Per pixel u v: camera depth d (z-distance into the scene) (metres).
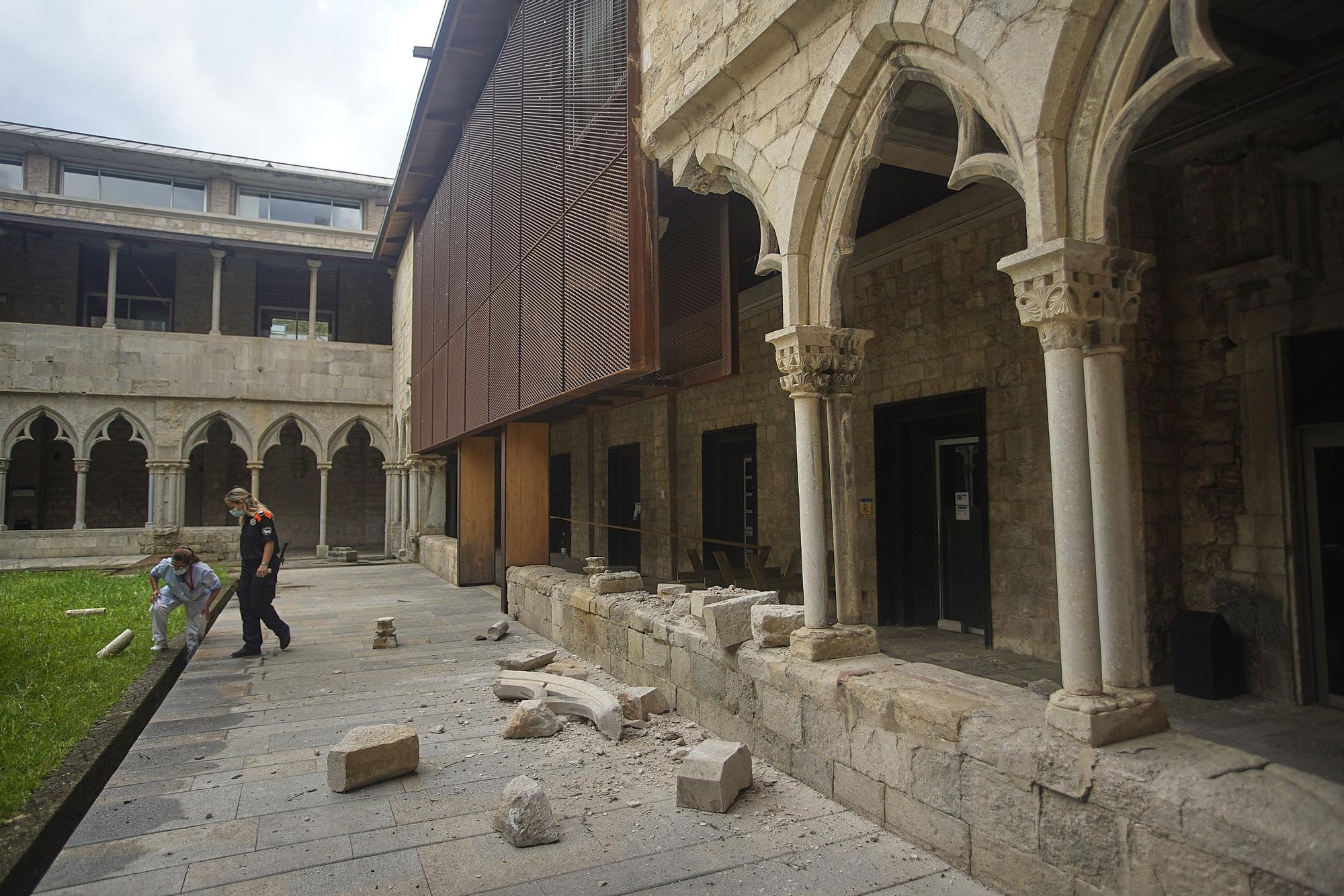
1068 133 2.98
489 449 13.80
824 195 4.46
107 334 18.83
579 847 3.42
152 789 4.19
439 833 3.60
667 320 7.55
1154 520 5.49
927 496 7.91
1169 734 2.78
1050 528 6.20
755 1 4.61
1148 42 2.75
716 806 3.73
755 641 4.64
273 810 3.89
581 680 5.87
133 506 21.97
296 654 7.91
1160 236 5.71
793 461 9.50
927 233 7.34
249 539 7.89
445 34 10.16
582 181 6.83
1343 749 4.10
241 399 19.77
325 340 23.30
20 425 18.16
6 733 4.66
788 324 4.55
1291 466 5.05
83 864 3.32
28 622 8.90
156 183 21.97
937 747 3.23
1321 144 4.81
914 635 7.50
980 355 6.88
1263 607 5.13
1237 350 5.33
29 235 20.78
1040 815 2.76
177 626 8.88
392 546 20.67
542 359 7.79
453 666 7.29
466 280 11.62
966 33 3.31
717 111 5.29
